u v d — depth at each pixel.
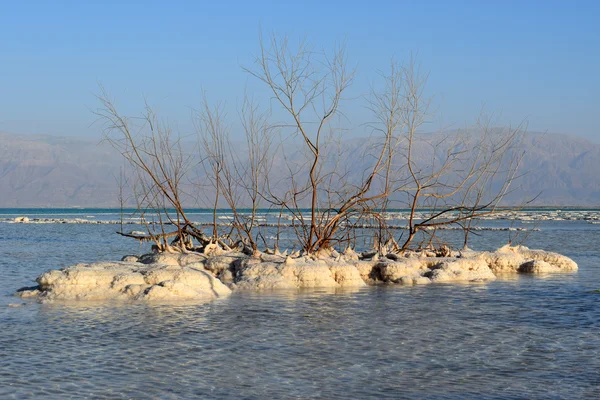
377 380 10.41
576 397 9.62
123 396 9.62
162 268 18.47
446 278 21.56
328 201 22.95
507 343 12.74
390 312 15.78
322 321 14.68
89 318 14.74
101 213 165.25
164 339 12.92
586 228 69.56
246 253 22.00
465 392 9.85
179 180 23.45
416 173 23.97
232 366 11.14
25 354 11.80
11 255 32.47
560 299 17.75
